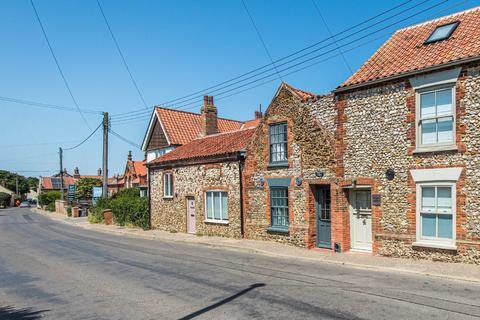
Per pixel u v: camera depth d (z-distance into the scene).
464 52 11.84
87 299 9.69
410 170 12.78
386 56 14.70
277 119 17.20
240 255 15.41
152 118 31.22
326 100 15.33
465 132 11.65
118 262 14.61
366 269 12.15
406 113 12.91
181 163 23.00
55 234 26.70
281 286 10.19
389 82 13.31
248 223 18.69
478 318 7.37
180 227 23.33
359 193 14.62
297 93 16.48
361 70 14.72
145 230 25.66
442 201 12.22
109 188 69.00
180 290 10.16
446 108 12.12
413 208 12.71
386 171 13.34
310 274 11.57
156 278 11.66
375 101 13.70
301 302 8.70
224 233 20.00
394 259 12.86
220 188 20.17
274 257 14.82
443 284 10.00
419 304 8.30
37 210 70.88
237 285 10.45
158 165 25.05
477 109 11.43
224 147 20.69
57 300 9.73
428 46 13.62
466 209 11.59
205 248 17.61
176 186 23.58
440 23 14.76
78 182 64.00
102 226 30.70
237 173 19.17
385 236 13.34
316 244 15.95
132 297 9.68
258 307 8.45
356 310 8.02
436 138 12.34
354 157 14.22
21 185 123.44
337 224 14.74
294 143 16.48
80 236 24.83
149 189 26.14
